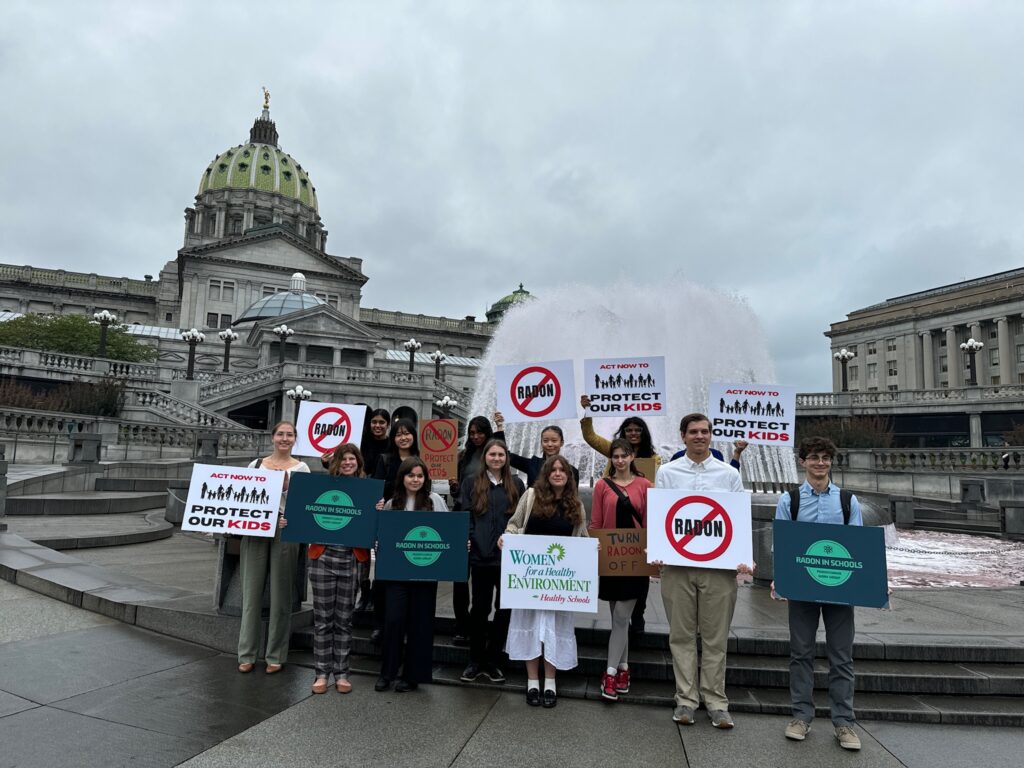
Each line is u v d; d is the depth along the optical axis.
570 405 7.65
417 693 5.20
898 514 16.58
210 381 42.53
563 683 5.43
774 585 4.62
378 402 42.72
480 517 5.51
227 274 81.19
